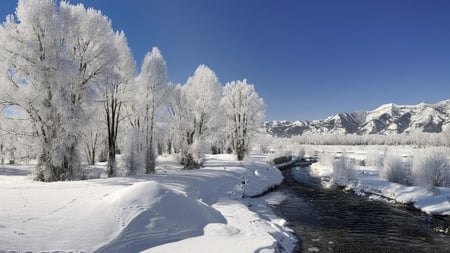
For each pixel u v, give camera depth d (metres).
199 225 12.59
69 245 9.41
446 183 23.94
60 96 21.23
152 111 32.06
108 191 14.62
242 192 24.38
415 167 26.42
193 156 33.22
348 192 28.64
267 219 17.92
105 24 24.95
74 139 22.38
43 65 21.52
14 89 21.66
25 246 8.81
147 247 10.43
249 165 37.31
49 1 22.27
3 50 21.05
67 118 21.58
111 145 26.86
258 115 48.72
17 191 14.90
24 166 35.53
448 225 17.30
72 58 23.30
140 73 32.50
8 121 22.05
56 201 12.64
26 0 21.64
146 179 20.92
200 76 39.31
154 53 32.78
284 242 13.59
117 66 27.67
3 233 9.08
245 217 15.44
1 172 28.55
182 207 12.97
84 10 25.08
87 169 25.56
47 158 21.92
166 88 32.88
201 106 37.91
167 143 49.75
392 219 18.84
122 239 10.35
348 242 14.61
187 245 10.77
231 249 10.65
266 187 29.56
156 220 11.66
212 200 19.30
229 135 49.88
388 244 14.35
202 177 24.06
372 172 36.16
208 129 39.03
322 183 34.50
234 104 48.75
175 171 28.98
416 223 17.91
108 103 27.64
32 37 21.95
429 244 14.40
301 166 56.22
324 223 17.95
